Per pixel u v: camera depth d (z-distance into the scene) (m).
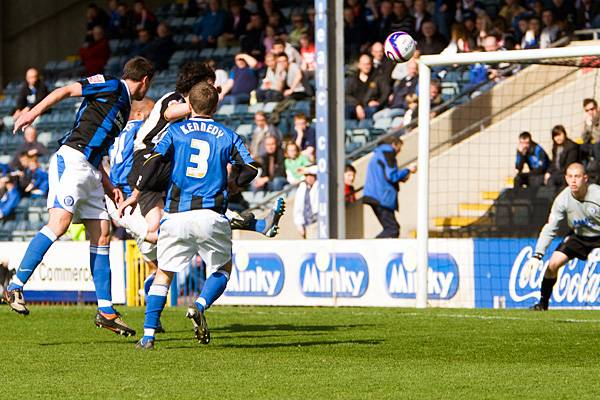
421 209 38.34
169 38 68.31
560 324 30.06
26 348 24.42
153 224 28.47
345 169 50.31
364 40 58.91
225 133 22.97
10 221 59.25
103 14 73.44
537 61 39.81
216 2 67.56
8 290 24.58
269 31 62.50
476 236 49.56
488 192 51.00
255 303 41.59
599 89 50.94
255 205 52.31
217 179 22.86
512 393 17.56
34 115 24.17
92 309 38.16
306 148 53.03
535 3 54.34
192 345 24.78
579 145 46.84
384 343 25.14
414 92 53.38
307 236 49.78
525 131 50.94
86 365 21.23
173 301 41.59
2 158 67.69
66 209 24.78
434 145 52.16
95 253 25.42
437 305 39.75
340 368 20.64
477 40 55.16
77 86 24.75
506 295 38.75
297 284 40.88
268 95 58.50
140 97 25.69
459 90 54.56
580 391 17.73
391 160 48.25
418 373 19.89
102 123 25.09
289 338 26.39
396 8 57.22
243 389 18.05
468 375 19.64
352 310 36.94
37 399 17.20
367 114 54.66
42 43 79.19
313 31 58.50
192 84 27.00
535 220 48.03
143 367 20.86
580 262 37.78
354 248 40.00
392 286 39.38
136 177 27.55
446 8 56.84
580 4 54.28
